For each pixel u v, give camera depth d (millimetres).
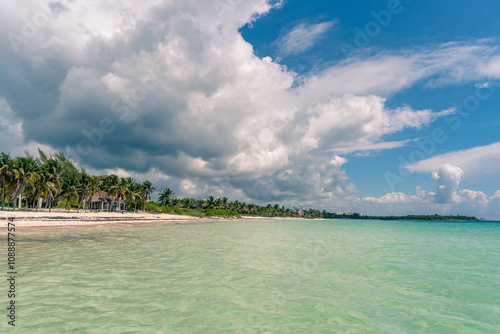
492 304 10805
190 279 13539
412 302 10922
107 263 16750
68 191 73062
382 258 22125
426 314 9664
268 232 55188
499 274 16344
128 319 8461
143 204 110250
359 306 10328
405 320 9086
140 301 10133
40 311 8844
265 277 14398
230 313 9234
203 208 166125
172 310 9344
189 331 7766
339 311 9727
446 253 25953
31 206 81688
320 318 9047
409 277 15305
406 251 27109
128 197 103125
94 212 83500
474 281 14539
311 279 14297
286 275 15031
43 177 61844
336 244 33156
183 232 46250
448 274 16234
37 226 39312
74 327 7742
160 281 12992
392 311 9891
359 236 48562
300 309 9820
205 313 9156
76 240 27562
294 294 11562
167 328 7926
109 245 25047
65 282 12203
